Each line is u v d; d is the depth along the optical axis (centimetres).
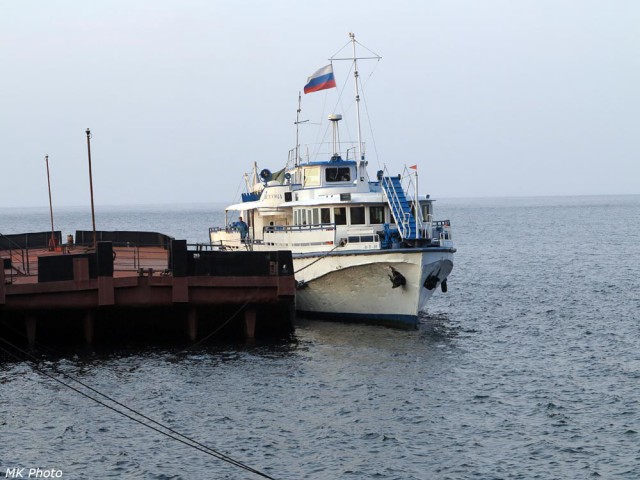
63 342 4494
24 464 2762
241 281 4428
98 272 4288
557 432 3030
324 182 5322
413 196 4956
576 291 6562
